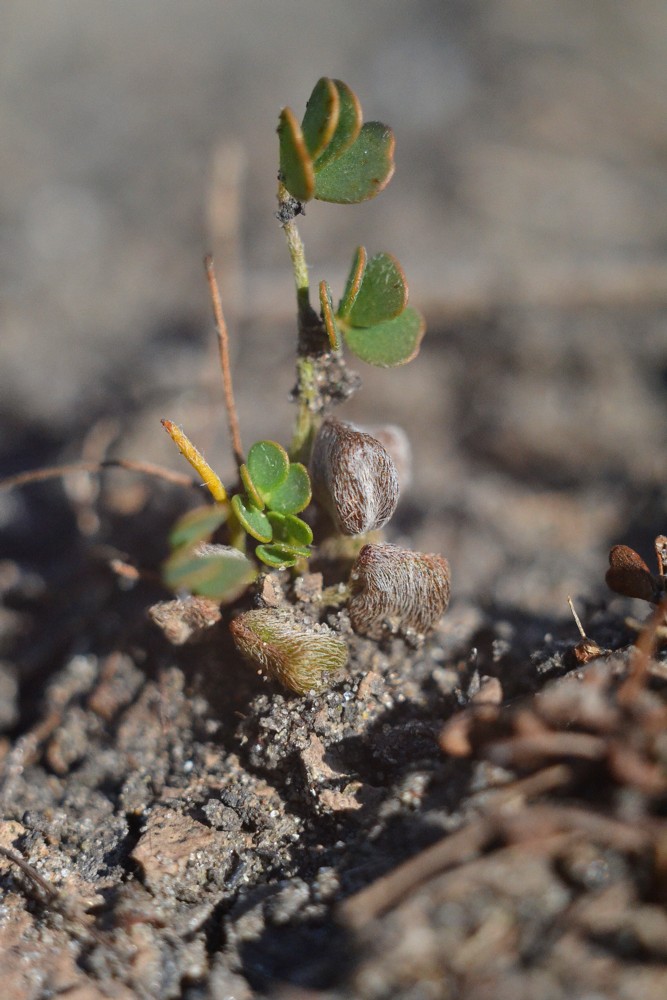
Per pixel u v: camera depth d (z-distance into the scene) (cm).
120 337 16
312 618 9
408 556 9
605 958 8
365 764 9
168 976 8
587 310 14
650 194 18
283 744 9
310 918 8
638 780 8
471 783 8
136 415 13
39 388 14
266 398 13
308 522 10
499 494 12
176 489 12
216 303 9
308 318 9
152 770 9
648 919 8
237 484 9
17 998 8
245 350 14
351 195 9
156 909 8
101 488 12
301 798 9
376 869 8
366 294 9
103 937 8
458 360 14
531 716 8
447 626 10
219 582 9
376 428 10
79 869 9
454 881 8
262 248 17
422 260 16
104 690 10
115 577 11
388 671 9
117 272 17
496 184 19
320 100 9
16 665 11
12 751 10
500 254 16
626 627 9
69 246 18
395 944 8
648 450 12
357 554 9
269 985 8
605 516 12
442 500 12
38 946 8
